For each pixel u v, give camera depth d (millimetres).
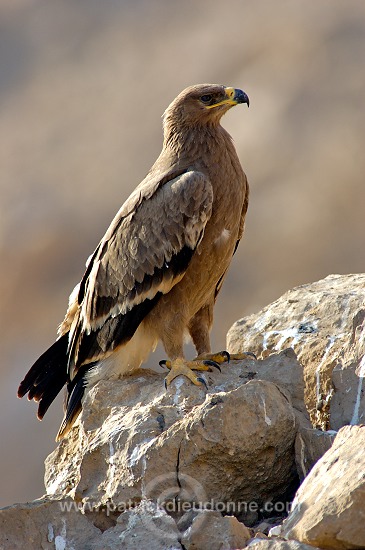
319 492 9320
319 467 9633
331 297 12789
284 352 11578
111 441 10625
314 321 12594
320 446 10305
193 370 11789
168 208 12453
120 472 10422
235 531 9516
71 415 12664
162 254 12430
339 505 8992
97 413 11602
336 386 11398
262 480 10406
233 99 13062
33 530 10117
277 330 12734
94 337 12773
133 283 12516
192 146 12992
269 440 10195
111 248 12727
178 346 12539
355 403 11172
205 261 12734
